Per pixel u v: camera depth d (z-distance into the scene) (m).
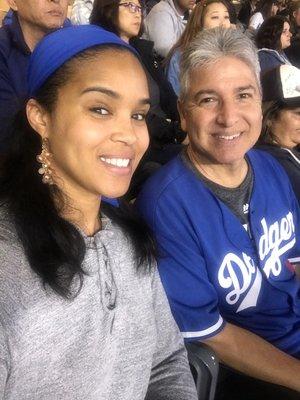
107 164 0.47
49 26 1.04
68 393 0.45
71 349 0.45
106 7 1.54
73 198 0.50
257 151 0.81
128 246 0.54
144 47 1.58
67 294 0.45
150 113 1.30
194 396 0.59
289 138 0.91
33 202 0.47
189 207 0.71
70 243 0.47
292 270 0.81
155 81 1.58
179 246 0.70
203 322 0.69
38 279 0.44
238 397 0.75
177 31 2.12
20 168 0.49
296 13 2.96
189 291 0.69
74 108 0.46
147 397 0.59
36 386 0.44
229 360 0.71
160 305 0.59
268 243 0.77
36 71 0.47
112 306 0.49
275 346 0.75
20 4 1.02
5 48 0.99
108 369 0.49
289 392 0.73
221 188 0.73
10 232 0.45
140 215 0.66
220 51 0.70
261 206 0.76
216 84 0.70
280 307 0.77
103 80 0.45
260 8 3.52
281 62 1.75
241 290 0.73
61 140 0.47
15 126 0.51
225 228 0.72
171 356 0.61
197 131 0.72
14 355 0.42
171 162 0.75
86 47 0.46
